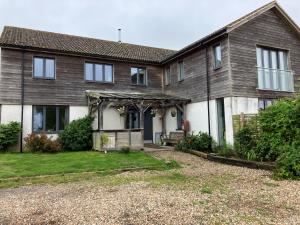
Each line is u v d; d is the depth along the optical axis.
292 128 10.80
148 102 17.47
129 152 15.12
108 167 11.13
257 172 10.15
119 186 8.23
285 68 17.39
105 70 19.34
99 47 20.36
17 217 5.66
